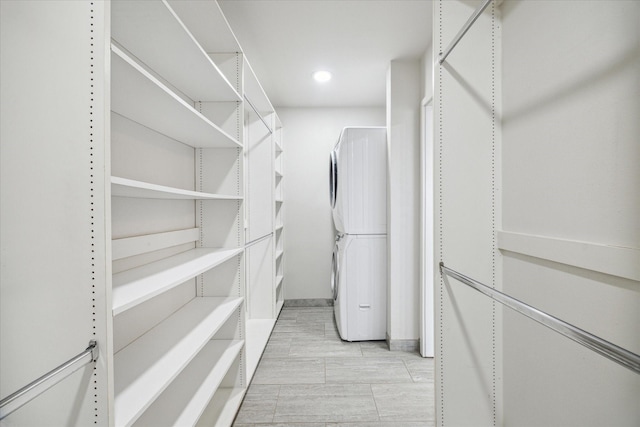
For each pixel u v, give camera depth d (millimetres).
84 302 735
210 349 1806
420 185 2520
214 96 1812
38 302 738
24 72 731
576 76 966
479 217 1370
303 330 3008
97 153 732
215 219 1930
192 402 1341
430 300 2467
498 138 1365
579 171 958
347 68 2686
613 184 848
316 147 3705
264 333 2734
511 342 1301
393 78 2557
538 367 1138
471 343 1368
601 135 882
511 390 1301
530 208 1182
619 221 833
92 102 731
